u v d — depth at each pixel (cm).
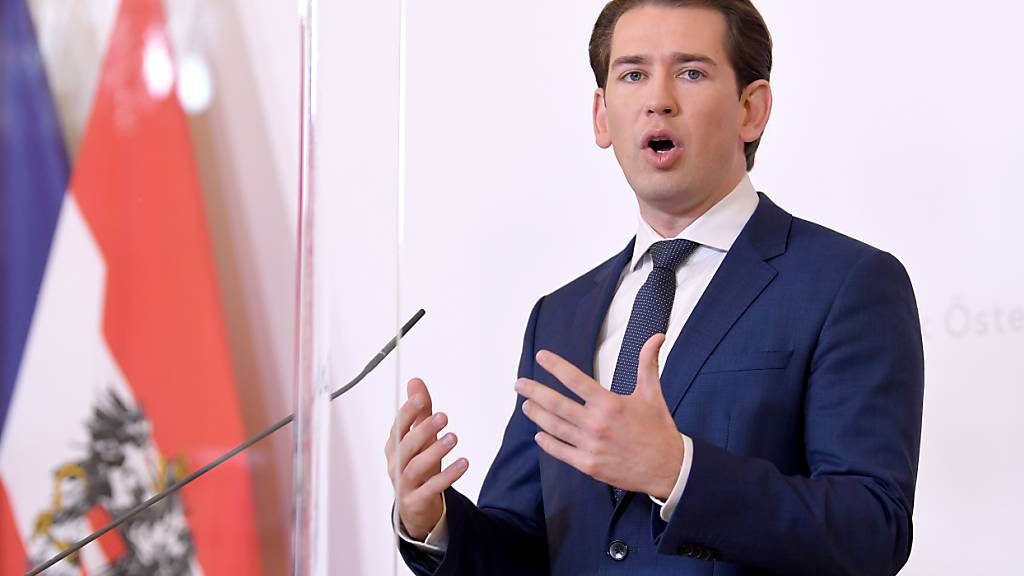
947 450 539
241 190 138
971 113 542
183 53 134
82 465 123
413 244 624
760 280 371
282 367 139
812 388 354
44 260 119
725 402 355
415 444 352
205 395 132
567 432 311
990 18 539
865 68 564
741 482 319
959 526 536
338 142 148
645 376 321
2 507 118
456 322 617
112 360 125
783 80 582
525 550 393
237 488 136
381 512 159
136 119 129
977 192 539
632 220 598
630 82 389
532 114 617
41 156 119
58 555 122
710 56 384
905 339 360
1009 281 530
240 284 136
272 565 139
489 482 417
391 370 157
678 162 381
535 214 613
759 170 585
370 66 151
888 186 557
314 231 144
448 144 625
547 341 414
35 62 120
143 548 129
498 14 624
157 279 129
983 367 534
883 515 328
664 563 348
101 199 125
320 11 146
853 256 370
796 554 319
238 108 138
